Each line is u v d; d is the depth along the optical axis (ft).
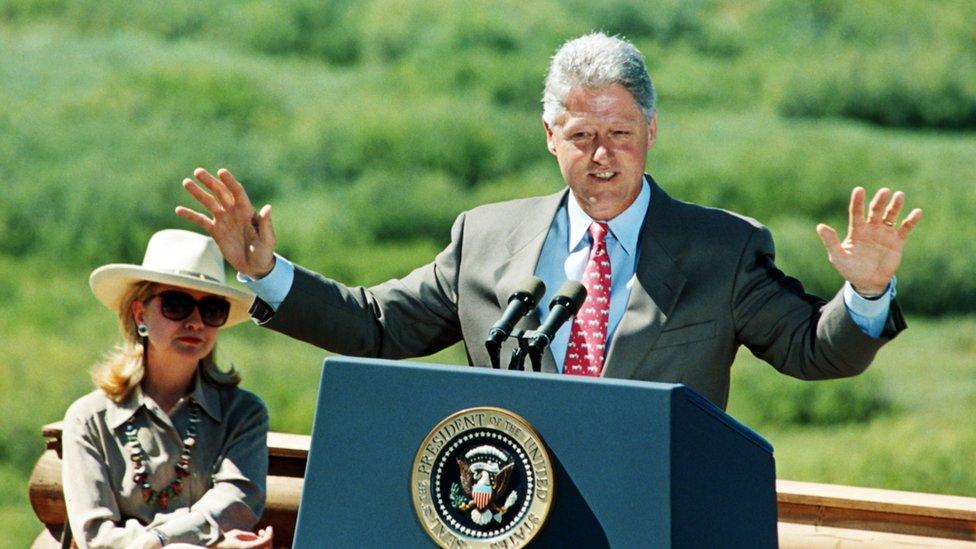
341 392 22.38
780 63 155.43
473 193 155.02
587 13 160.86
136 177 153.17
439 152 155.43
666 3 159.74
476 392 21.62
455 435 21.40
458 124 155.74
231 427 33.30
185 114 158.30
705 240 29.43
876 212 25.71
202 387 33.35
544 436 21.15
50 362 137.28
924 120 150.10
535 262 30.04
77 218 150.51
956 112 149.69
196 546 29.91
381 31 162.30
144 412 32.71
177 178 153.99
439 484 21.42
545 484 20.90
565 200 30.73
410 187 154.10
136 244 151.33
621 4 159.94
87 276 148.77
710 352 28.99
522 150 156.56
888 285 26.25
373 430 22.11
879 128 150.82
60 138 154.20
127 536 31.09
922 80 150.20
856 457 116.88
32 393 134.21
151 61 160.97
